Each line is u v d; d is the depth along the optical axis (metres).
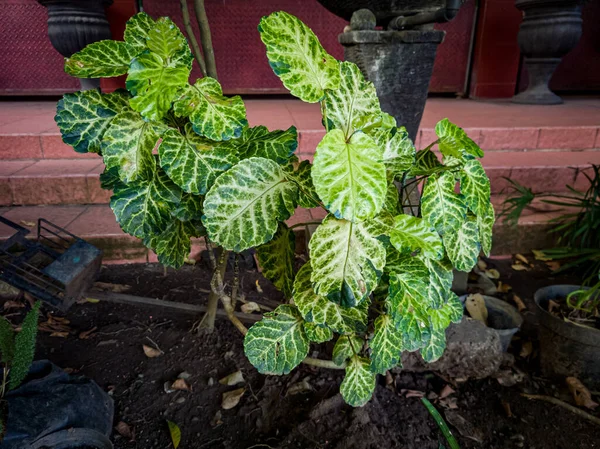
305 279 1.36
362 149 1.13
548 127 3.89
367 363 1.54
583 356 1.90
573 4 4.79
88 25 4.25
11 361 1.53
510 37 5.49
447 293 1.50
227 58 5.34
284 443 1.62
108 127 1.26
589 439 1.73
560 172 3.44
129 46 1.28
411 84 2.31
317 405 1.72
